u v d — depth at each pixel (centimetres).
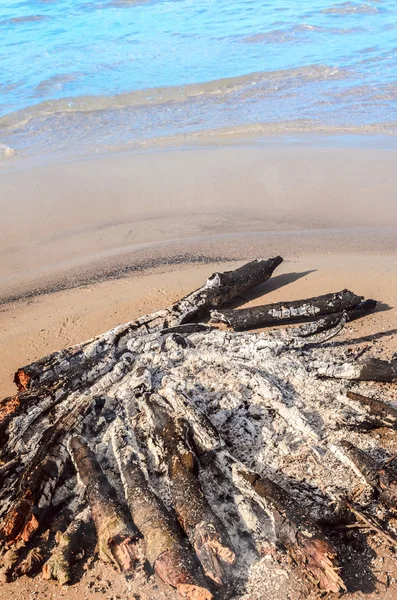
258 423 751
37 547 647
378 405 764
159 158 1942
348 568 603
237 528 632
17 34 3231
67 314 1141
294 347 910
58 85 2517
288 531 588
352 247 1376
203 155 1947
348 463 696
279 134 2086
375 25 3128
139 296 1190
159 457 702
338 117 2186
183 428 691
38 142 2108
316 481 685
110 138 2125
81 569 621
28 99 2406
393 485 652
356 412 777
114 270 1320
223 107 2336
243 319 1015
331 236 1441
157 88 2458
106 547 602
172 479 648
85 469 679
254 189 1714
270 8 3562
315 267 1279
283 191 1694
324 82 2492
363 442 746
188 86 2472
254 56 2783
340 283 1198
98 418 772
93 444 744
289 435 742
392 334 1008
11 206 1658
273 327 1050
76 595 597
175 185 1755
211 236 1470
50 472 691
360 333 1016
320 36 3012
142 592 586
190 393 770
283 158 1889
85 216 1608
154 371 827
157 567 567
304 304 1026
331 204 1612
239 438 732
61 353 899
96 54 2880
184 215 1594
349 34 3017
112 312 1136
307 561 569
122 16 3506
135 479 658
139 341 910
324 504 642
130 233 1511
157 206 1648
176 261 1345
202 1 3775
